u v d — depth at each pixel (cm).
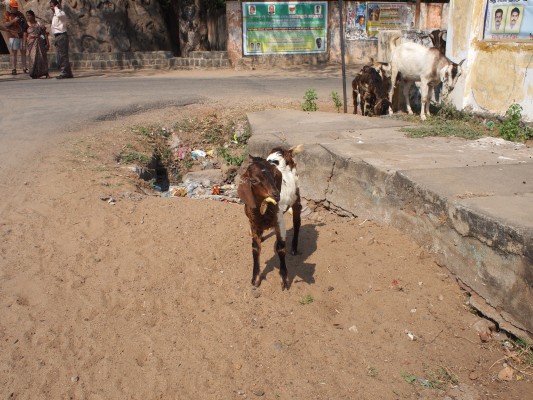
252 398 384
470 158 668
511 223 434
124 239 609
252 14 1995
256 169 450
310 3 2023
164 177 1017
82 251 579
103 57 2084
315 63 2102
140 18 2233
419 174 581
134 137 1030
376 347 439
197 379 401
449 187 538
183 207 696
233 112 1191
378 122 946
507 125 880
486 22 978
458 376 407
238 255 583
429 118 1030
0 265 544
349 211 670
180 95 1354
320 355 430
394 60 1084
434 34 1212
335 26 2077
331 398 384
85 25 2106
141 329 458
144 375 405
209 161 1049
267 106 1241
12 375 401
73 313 476
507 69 934
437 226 523
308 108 1177
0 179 767
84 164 847
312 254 578
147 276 537
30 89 1454
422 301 489
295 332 460
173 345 439
